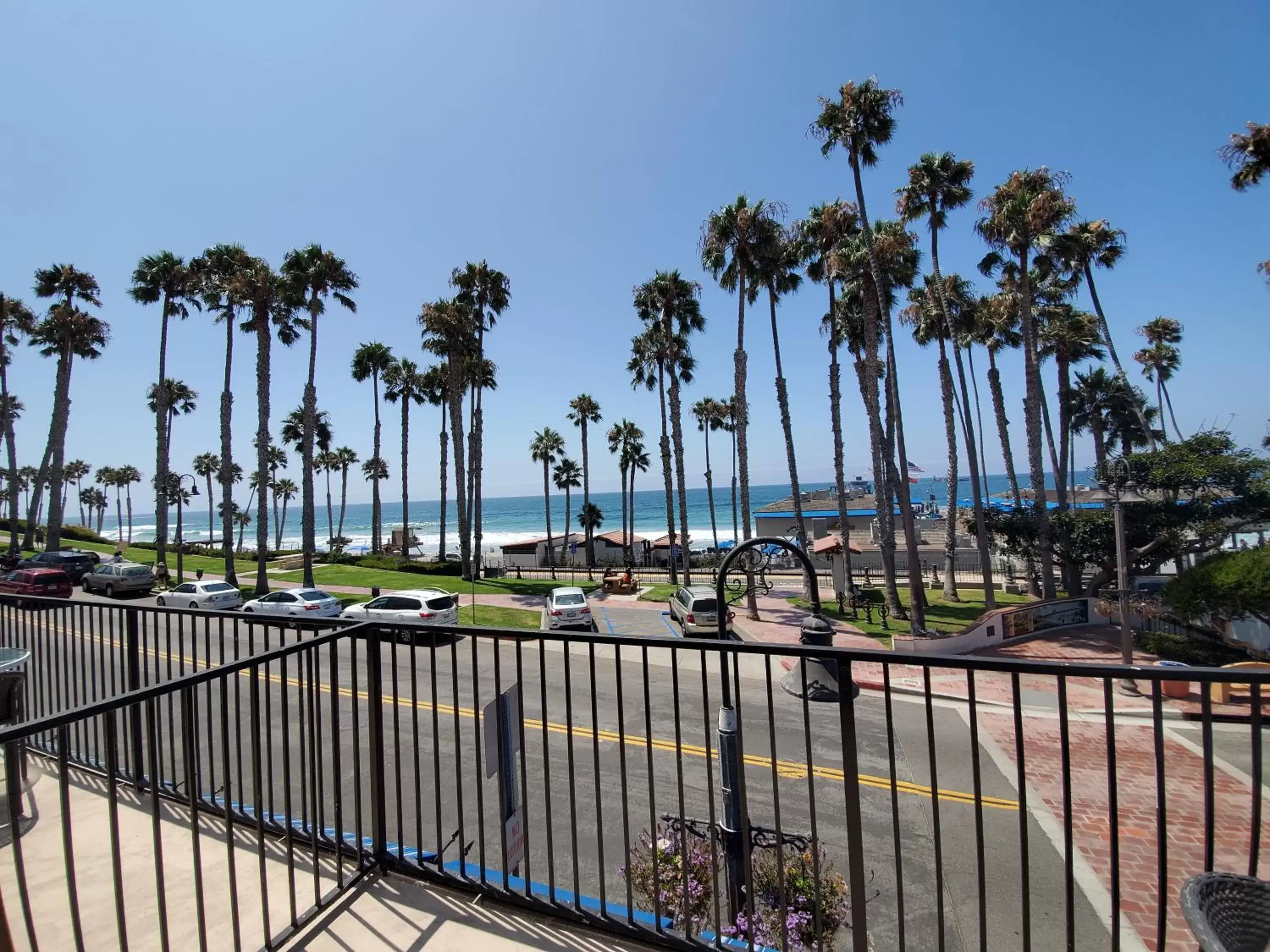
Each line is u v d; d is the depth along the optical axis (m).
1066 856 2.06
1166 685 12.65
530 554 58.28
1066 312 29.58
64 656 4.75
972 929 5.46
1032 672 2.10
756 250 24.75
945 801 8.02
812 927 4.19
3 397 40.38
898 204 25.78
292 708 9.28
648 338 36.62
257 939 2.66
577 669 14.43
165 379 35.06
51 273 37.09
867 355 24.55
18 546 39.47
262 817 2.56
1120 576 13.49
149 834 3.54
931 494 94.88
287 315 32.38
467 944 2.63
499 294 34.59
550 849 2.79
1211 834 1.92
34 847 3.40
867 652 2.32
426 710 9.59
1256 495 19.77
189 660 11.48
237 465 87.44
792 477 27.30
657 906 2.66
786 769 8.84
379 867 3.15
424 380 49.28
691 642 2.56
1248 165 16.70
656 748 9.48
